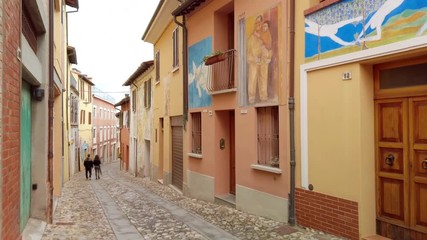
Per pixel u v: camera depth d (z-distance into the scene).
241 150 9.38
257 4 8.65
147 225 8.25
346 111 6.10
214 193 11.02
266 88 8.28
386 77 5.82
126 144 37.41
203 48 11.62
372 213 5.91
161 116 18.20
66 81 21.75
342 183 6.17
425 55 5.19
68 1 16.86
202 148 11.80
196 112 12.46
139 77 26.98
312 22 6.80
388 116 5.77
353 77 5.96
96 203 12.09
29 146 7.32
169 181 16.28
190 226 7.95
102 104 55.22
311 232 6.74
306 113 6.98
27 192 7.00
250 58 8.93
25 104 6.76
